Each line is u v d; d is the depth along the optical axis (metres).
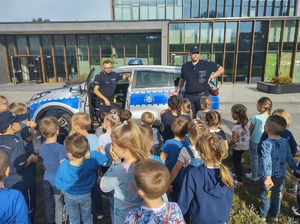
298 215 2.75
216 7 25.41
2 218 1.49
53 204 2.56
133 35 17.81
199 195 1.78
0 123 2.25
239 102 10.20
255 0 25.72
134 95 5.12
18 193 1.57
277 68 16.30
